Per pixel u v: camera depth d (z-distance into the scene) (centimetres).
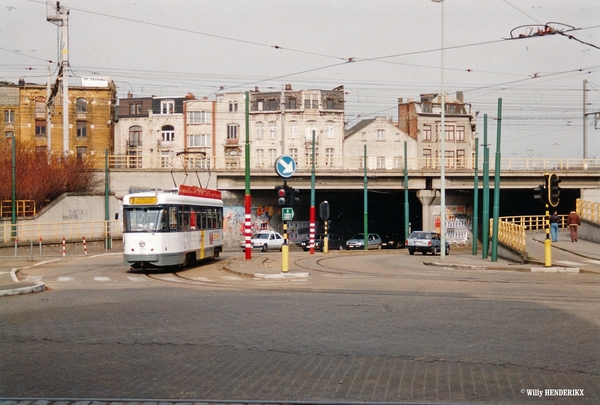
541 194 2745
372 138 9988
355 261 3681
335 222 8106
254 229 6925
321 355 975
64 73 5034
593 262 2980
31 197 5234
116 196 5594
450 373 864
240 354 986
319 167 6906
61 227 5112
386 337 1106
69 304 1600
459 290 1881
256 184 6375
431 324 1229
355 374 862
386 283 2147
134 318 1339
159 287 2108
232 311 1420
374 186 6681
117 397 764
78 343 1083
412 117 10175
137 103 10231
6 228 4831
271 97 9812
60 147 8656
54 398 762
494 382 819
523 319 1281
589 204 4334
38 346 1062
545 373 863
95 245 5059
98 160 7331
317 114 9738
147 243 2761
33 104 8644
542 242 4241
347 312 1390
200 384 819
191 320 1302
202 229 3228
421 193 6806
